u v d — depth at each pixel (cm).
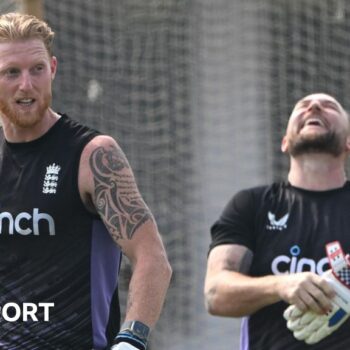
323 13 3025
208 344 2972
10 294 1386
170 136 3022
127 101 2995
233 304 1738
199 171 3038
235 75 3061
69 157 1386
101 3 2981
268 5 3042
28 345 1379
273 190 1833
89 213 1386
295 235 1770
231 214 1817
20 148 1405
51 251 1379
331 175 1823
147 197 2998
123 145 2983
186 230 3006
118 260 1424
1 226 1386
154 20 3017
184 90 3039
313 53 3027
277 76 3038
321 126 1825
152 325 1332
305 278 1661
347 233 1758
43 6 2917
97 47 2973
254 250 1791
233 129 3058
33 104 1373
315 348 1702
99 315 1387
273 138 3038
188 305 2975
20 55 1369
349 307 1666
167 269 1359
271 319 1736
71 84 2944
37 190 1381
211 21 3053
